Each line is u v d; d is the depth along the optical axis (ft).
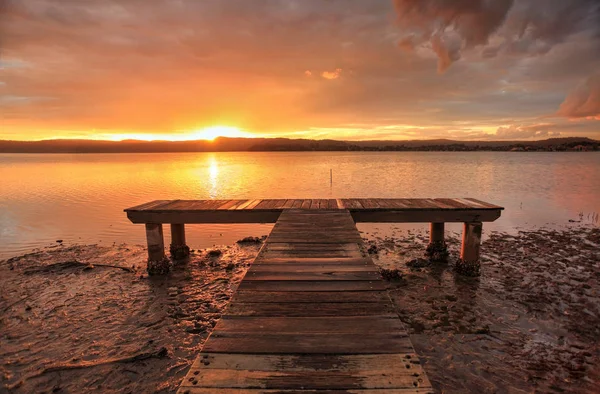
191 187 86.43
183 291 23.41
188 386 7.34
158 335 17.72
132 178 117.60
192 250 33.45
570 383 13.80
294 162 269.85
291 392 7.14
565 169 154.81
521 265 27.45
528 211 52.34
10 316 19.94
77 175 134.10
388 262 28.68
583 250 31.50
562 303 20.70
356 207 27.12
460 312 19.71
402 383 7.41
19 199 68.28
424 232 39.93
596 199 64.13
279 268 14.75
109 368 15.02
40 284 24.79
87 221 47.55
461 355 15.62
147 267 27.20
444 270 26.63
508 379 14.06
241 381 7.50
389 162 256.32
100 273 27.04
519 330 17.75
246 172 148.05
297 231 21.07
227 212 26.73
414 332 17.61
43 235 40.01
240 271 27.45
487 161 268.82
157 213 26.37
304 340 9.11
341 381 7.48
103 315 19.98
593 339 16.89
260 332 9.55
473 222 25.05
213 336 9.34
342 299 11.69
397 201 29.94
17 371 14.89
